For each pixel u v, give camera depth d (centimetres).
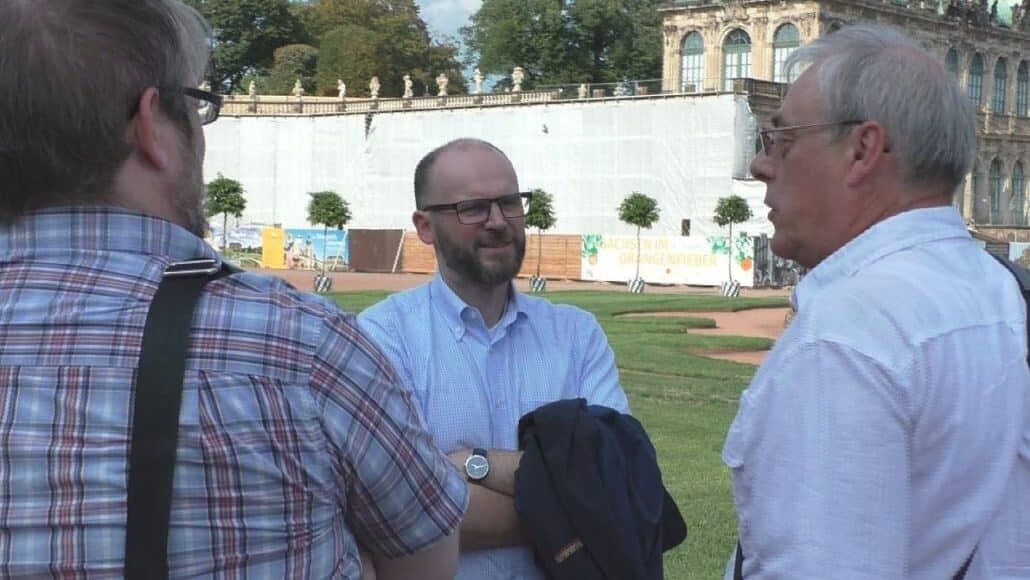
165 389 244
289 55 11112
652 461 458
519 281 6525
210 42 295
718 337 2920
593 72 10269
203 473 244
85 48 254
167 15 273
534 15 10169
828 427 292
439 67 11844
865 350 294
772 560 300
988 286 328
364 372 267
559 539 426
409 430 276
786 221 359
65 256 259
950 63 9000
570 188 7512
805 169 349
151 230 264
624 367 2220
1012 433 307
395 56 11381
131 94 262
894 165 338
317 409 258
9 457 241
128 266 259
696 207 7050
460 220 496
